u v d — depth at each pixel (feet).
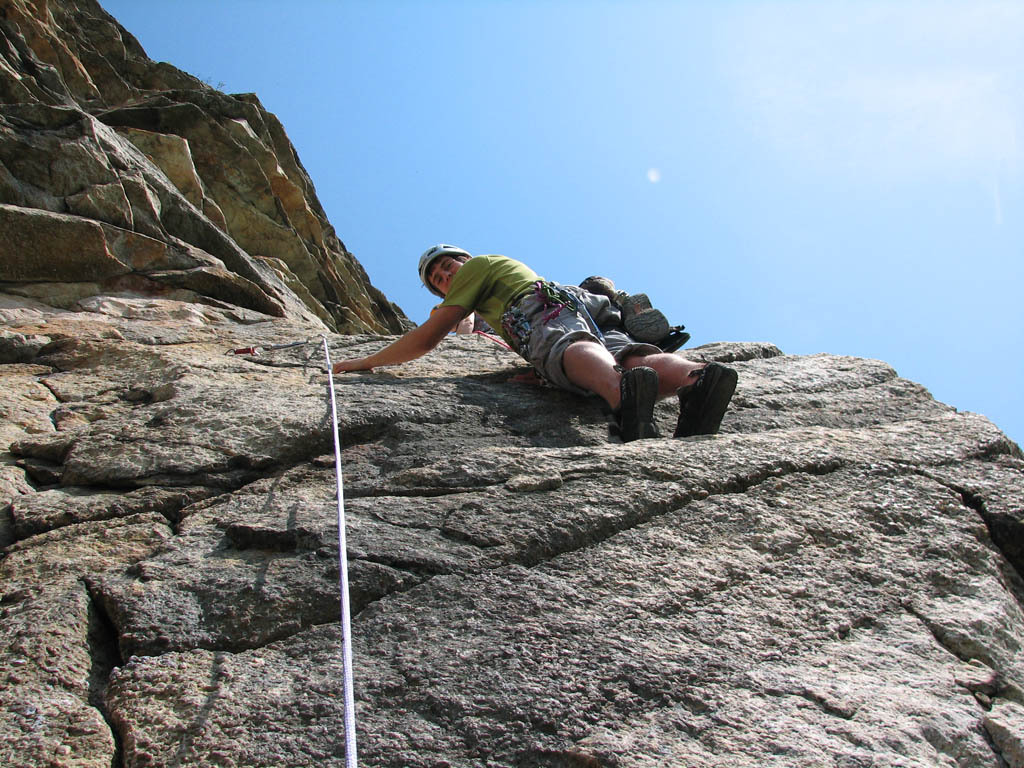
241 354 15.75
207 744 5.85
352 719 5.52
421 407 12.07
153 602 7.39
